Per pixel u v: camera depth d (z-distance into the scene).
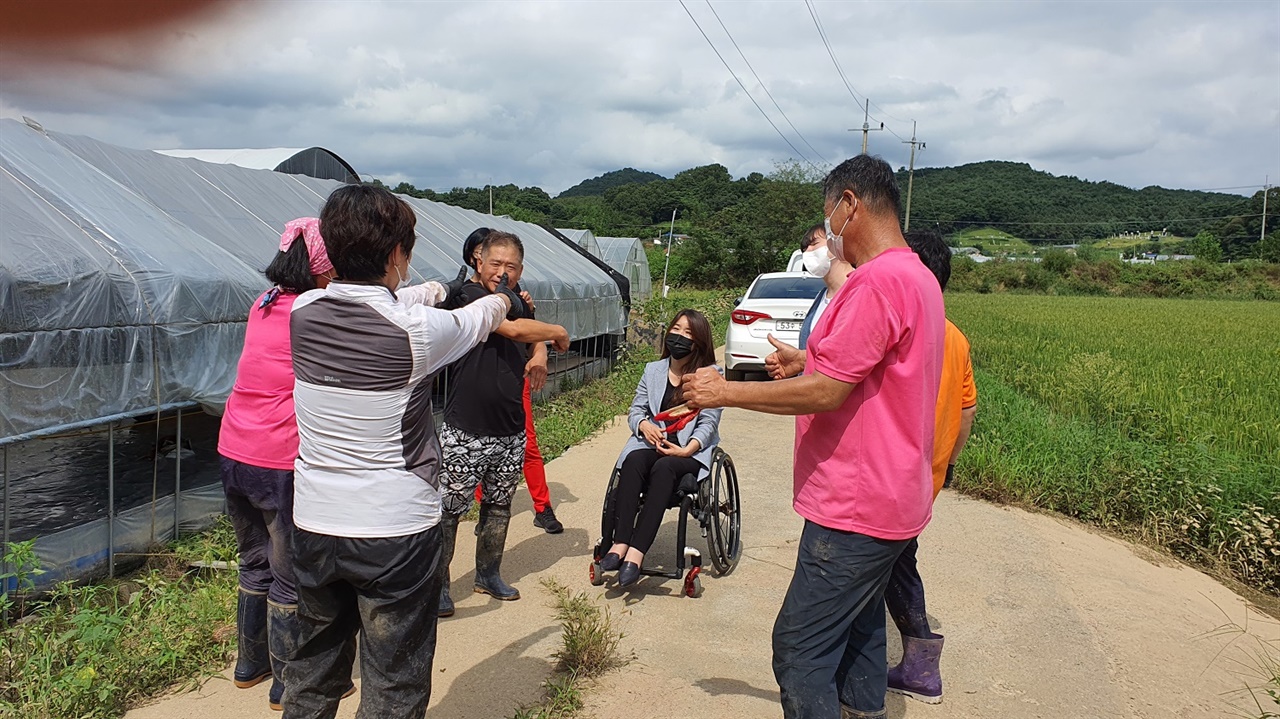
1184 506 6.04
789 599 2.73
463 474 4.29
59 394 4.57
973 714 3.57
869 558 2.61
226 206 7.38
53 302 4.53
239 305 5.82
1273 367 13.88
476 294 4.33
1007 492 6.75
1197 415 8.66
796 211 41.97
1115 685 3.84
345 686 2.71
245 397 3.23
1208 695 3.77
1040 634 4.35
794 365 3.46
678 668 3.88
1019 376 12.66
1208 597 5.04
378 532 2.39
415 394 2.47
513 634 4.21
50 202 5.20
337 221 2.35
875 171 2.69
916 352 2.52
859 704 3.02
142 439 5.87
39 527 4.62
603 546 4.85
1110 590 4.99
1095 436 7.61
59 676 3.54
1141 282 57.41
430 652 2.61
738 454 8.31
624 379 12.79
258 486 3.18
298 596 2.56
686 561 5.29
